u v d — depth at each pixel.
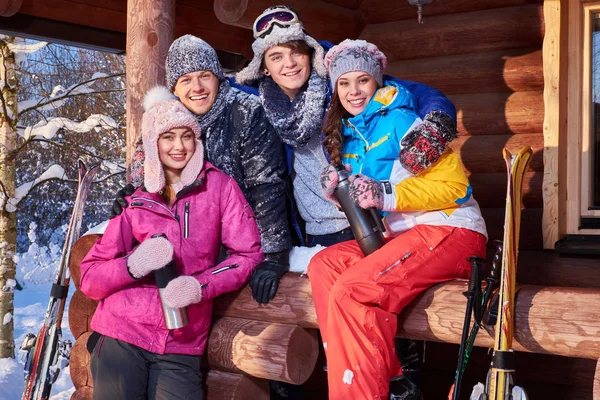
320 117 3.09
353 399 2.48
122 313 2.81
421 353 4.45
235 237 2.99
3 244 8.44
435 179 2.67
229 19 5.10
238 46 6.79
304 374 2.99
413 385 2.70
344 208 2.75
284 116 3.10
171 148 2.88
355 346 2.51
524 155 2.54
